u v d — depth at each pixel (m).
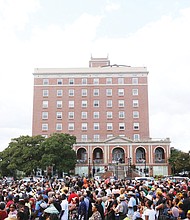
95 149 92.94
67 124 98.12
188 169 87.69
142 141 89.94
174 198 15.93
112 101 99.12
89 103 99.31
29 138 77.06
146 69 100.25
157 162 88.88
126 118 97.94
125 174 79.88
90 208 16.52
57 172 77.19
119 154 92.69
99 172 84.75
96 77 100.69
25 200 14.56
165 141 89.81
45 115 98.75
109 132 97.38
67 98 99.75
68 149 75.69
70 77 100.75
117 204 16.23
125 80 100.06
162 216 13.45
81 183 28.00
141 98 98.88
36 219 14.88
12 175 79.06
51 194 17.20
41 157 75.12
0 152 78.69
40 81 100.75
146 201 13.92
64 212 15.48
